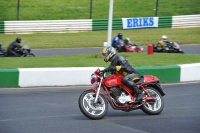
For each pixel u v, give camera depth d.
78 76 25.02
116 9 65.31
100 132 14.60
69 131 14.66
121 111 18.50
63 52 43.66
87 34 54.81
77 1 66.88
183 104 19.95
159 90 17.62
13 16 59.88
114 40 40.59
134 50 40.47
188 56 32.56
